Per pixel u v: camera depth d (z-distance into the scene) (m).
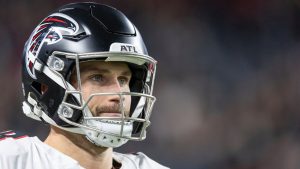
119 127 7.66
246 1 29.20
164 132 24.86
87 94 7.75
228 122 25.53
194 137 24.97
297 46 28.12
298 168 24.12
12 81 25.88
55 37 7.89
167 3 28.94
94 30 7.85
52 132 8.18
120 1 28.55
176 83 26.91
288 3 28.80
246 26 28.91
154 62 8.19
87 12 8.06
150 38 28.42
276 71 27.41
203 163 24.50
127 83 8.12
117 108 7.75
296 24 28.58
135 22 28.61
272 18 28.80
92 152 8.04
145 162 9.20
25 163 7.69
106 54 7.67
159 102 25.89
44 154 7.86
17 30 27.42
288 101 26.11
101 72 7.84
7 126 24.28
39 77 7.98
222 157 24.72
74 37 7.80
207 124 25.39
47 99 7.95
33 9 27.98
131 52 7.84
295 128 25.42
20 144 7.93
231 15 29.02
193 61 27.75
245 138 25.16
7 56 26.72
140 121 7.96
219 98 26.41
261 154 24.69
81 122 7.75
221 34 28.75
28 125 23.80
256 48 28.48
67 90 7.71
